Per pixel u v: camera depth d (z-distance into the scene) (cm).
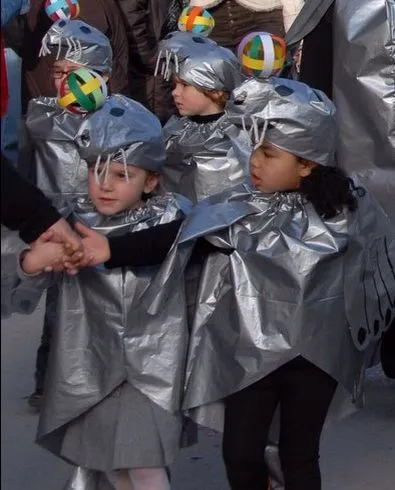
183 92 798
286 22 958
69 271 557
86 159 588
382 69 804
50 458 607
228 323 574
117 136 580
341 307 574
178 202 599
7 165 527
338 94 817
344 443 758
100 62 820
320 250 568
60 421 577
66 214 592
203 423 577
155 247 569
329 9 845
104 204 586
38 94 923
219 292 582
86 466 577
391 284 596
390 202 805
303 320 564
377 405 815
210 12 955
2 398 438
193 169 795
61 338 582
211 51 793
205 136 795
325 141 582
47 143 806
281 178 579
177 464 728
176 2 994
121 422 572
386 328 606
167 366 577
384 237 596
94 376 577
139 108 600
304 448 574
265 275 571
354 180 605
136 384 573
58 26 817
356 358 588
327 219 577
